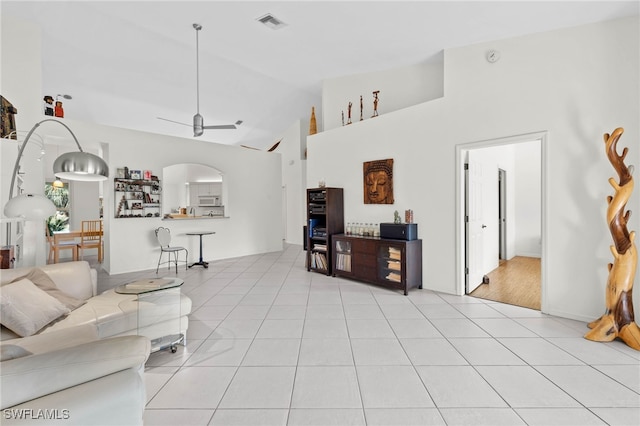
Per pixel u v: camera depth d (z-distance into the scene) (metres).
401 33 3.93
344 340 2.75
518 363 2.33
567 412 1.77
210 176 9.18
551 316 3.27
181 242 6.32
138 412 1.29
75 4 3.97
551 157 3.24
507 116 3.53
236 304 3.77
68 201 8.30
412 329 2.98
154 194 5.89
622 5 2.76
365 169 4.97
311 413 1.79
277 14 3.73
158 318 2.59
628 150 2.82
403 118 4.52
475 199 4.32
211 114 7.69
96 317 2.43
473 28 3.52
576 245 3.12
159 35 4.58
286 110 8.07
